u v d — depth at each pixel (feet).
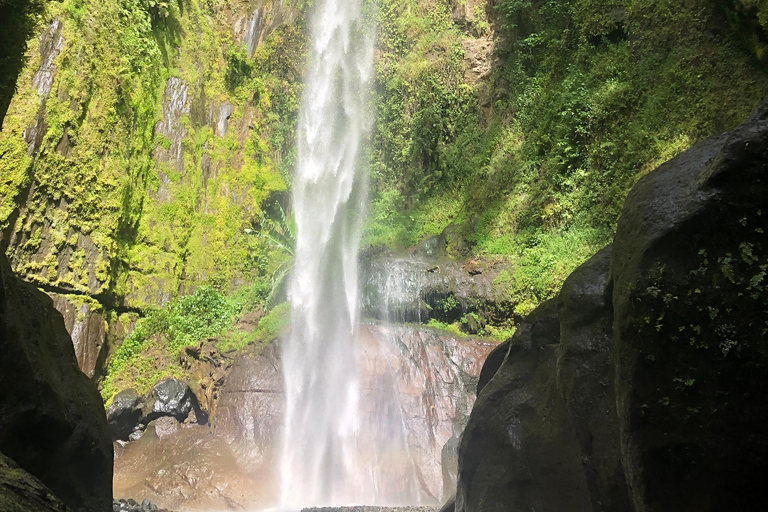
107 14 47.70
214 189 59.41
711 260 8.88
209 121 61.21
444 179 63.52
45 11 42.42
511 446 13.89
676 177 9.96
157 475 38.58
